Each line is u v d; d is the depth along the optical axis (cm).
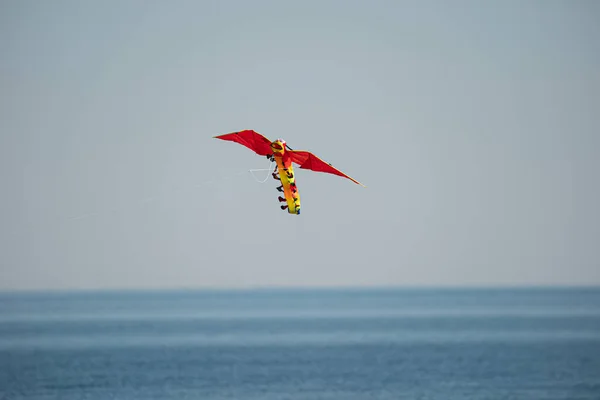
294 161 14462
